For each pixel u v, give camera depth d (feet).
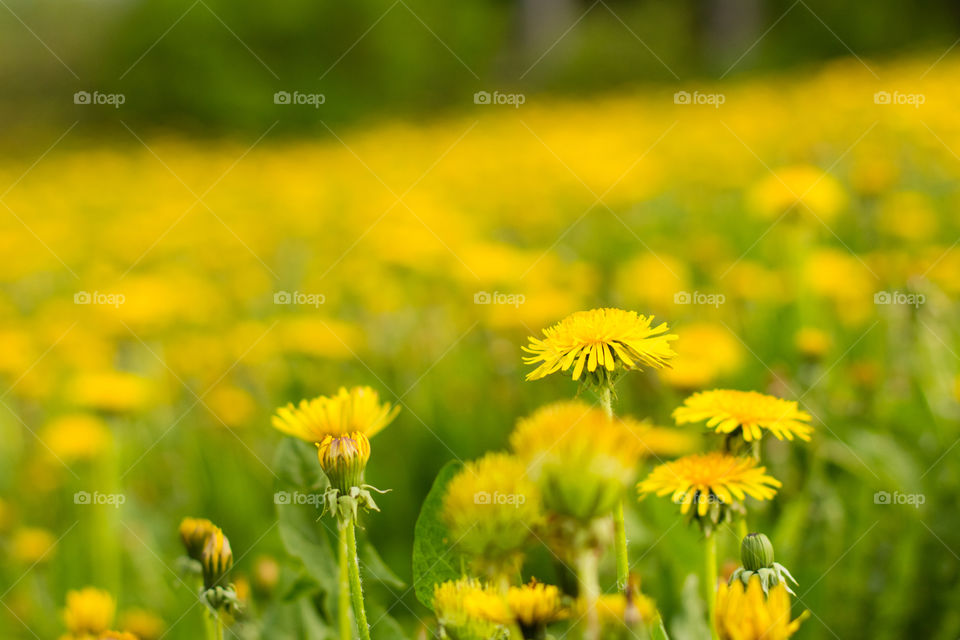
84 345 11.07
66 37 52.90
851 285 9.30
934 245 11.34
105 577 6.48
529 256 12.51
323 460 3.19
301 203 20.68
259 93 47.50
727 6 49.80
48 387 10.34
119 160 33.83
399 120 46.73
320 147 36.37
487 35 53.06
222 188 25.08
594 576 2.66
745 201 14.67
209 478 7.75
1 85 51.34
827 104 23.06
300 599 4.40
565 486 2.58
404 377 9.53
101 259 17.26
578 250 14.51
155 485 8.28
